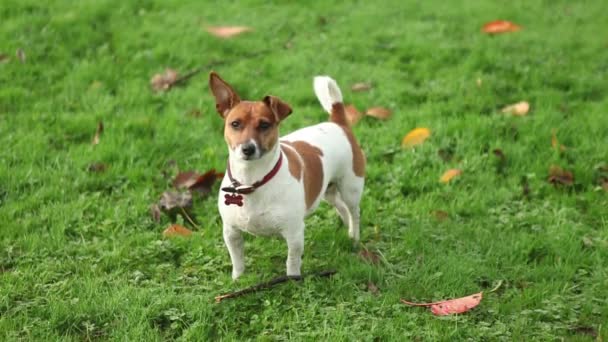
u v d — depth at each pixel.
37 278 3.66
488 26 5.05
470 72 4.72
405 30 5.06
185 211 3.93
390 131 4.34
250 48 4.88
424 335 3.51
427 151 4.24
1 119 4.33
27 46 4.75
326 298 3.61
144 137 4.27
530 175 4.12
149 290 3.61
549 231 3.88
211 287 3.64
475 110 4.46
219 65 4.76
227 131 3.54
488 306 3.61
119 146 4.20
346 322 3.53
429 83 4.66
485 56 4.80
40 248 3.78
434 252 3.79
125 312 3.55
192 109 4.45
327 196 3.88
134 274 3.69
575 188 4.11
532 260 3.81
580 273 3.73
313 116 4.43
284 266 3.76
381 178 4.12
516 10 5.45
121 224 3.88
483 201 4.01
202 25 5.03
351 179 3.79
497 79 4.67
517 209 3.99
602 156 4.20
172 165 4.15
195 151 4.23
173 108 4.45
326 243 3.84
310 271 3.72
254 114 3.51
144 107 4.45
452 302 3.59
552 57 4.84
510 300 3.64
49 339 3.47
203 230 3.87
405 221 3.92
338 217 3.96
